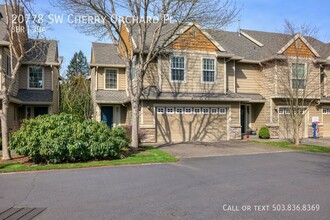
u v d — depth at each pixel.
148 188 7.48
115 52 22.48
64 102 26.34
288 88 18.14
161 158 11.97
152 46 14.54
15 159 11.91
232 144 17.23
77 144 11.14
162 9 13.87
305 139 20.47
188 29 18.44
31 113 20.17
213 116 19.17
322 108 22.41
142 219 5.30
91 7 13.27
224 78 19.47
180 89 18.39
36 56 19.31
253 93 22.02
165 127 18.06
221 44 20.22
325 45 22.89
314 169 9.96
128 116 20.05
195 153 13.77
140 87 14.38
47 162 11.12
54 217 5.46
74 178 8.75
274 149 15.22
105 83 21.30
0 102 15.62
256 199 6.47
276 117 20.97
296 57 18.77
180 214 5.54
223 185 7.74
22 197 6.78
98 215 5.54
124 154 13.16
